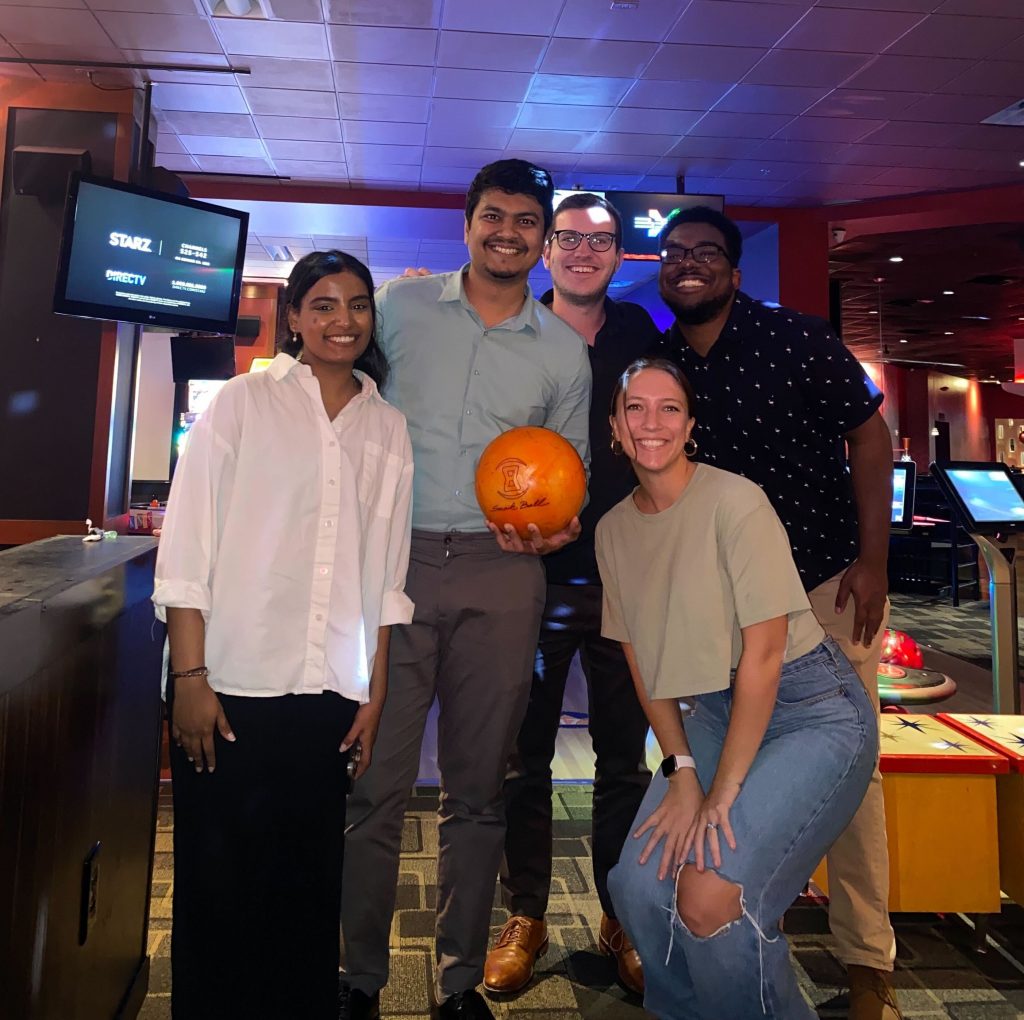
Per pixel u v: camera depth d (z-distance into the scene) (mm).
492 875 1835
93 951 1540
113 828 1654
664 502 1676
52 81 5395
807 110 5875
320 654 1479
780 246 8109
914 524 8484
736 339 2010
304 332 1546
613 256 2227
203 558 1411
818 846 1511
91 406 5293
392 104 5762
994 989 2004
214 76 5344
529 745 2141
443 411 1825
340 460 1528
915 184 7445
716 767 1642
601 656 2145
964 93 5605
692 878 1434
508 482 1686
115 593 1581
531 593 1826
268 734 1453
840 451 2125
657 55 5078
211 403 1487
